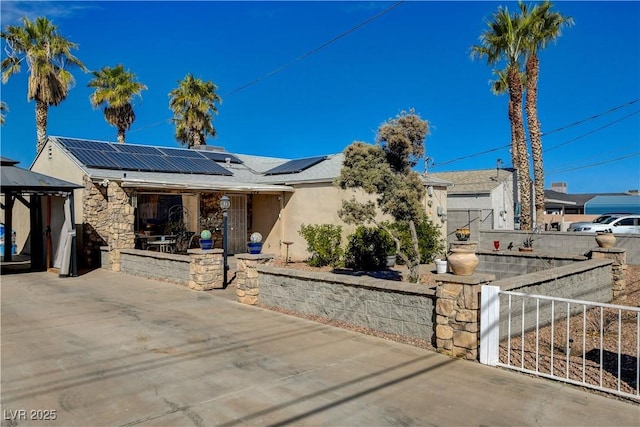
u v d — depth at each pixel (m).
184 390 4.22
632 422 3.58
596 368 4.78
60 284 10.38
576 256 9.31
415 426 3.53
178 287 9.91
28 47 20.14
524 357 5.16
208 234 9.86
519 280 5.96
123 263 12.31
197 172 16.16
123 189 12.66
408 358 5.12
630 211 32.28
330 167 15.63
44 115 20.78
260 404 3.92
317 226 13.95
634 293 9.05
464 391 4.20
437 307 5.35
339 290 6.71
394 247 12.88
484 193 23.48
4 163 11.99
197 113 26.70
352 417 3.68
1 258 15.02
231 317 7.09
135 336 6.03
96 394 4.13
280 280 7.65
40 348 5.50
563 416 3.69
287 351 5.39
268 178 16.98
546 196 33.62
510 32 19.11
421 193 8.16
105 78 24.48
